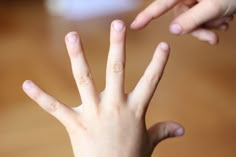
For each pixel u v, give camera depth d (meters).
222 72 1.13
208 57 1.21
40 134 0.87
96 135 0.39
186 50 1.26
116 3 1.62
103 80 1.06
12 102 0.98
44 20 1.52
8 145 0.84
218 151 0.83
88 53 1.23
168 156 0.81
